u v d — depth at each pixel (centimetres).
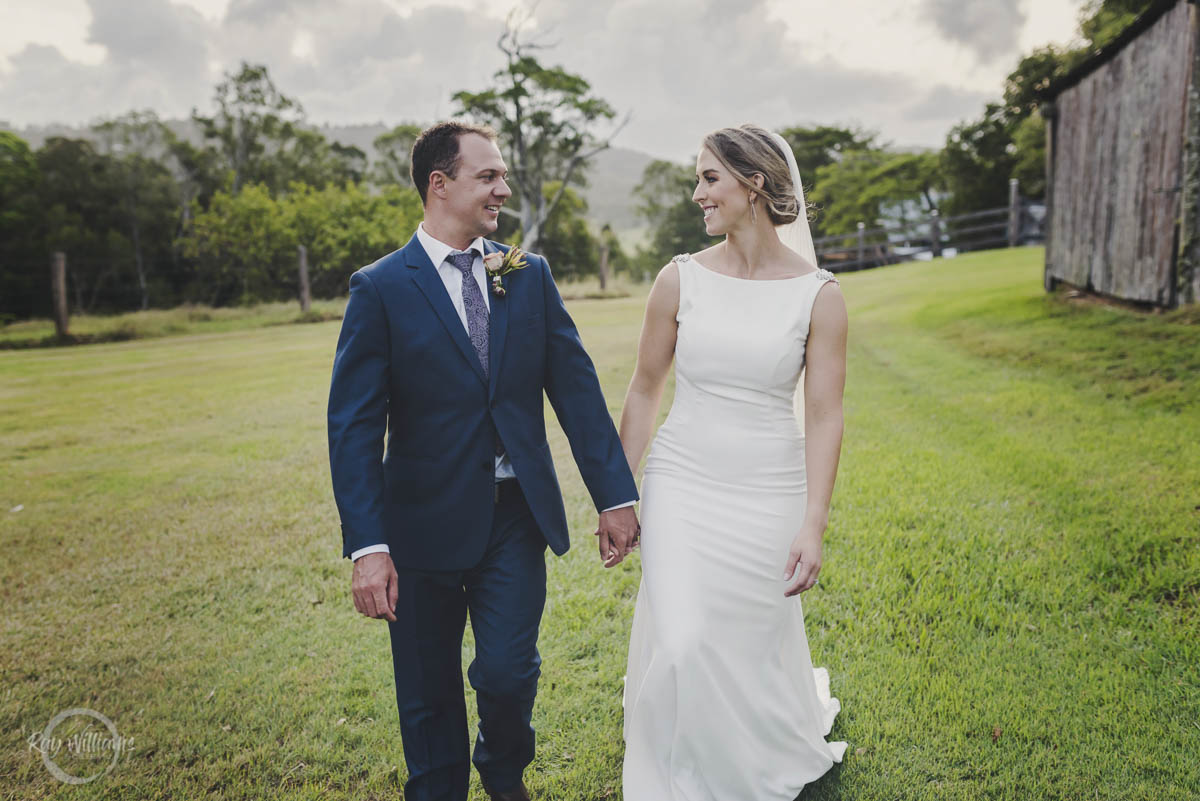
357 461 200
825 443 224
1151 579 323
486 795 239
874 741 248
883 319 1052
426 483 212
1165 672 270
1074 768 229
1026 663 281
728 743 211
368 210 3152
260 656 322
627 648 312
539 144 3288
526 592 215
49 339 1712
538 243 3319
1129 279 769
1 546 457
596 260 4328
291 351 1280
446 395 211
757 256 235
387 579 194
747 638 225
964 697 264
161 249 3991
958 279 1348
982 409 583
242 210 3133
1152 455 447
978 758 237
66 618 365
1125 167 778
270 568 408
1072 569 341
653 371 249
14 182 3722
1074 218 905
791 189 232
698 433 233
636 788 209
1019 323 842
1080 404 559
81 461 635
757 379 228
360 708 281
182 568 414
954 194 3531
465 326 215
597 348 1017
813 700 243
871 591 336
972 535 378
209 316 2038
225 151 4516
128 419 791
